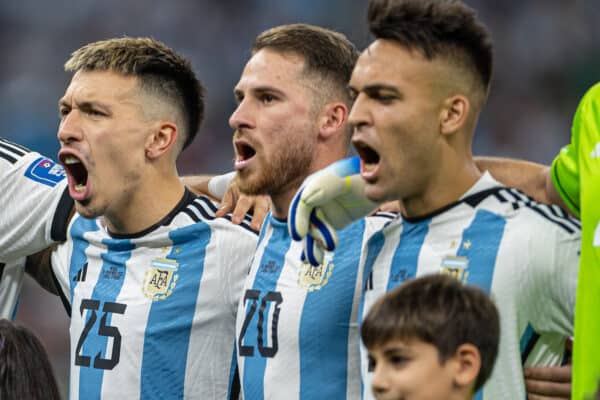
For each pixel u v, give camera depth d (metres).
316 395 10.99
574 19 50.81
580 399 9.00
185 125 13.34
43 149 48.09
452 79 9.68
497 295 9.45
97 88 12.66
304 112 11.78
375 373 8.41
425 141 9.67
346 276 11.07
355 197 10.27
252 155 11.95
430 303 8.30
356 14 51.56
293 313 11.23
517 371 9.38
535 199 10.89
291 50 11.88
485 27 9.94
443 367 8.21
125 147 12.69
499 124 49.03
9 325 10.09
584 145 9.77
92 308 12.90
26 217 13.73
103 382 12.57
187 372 12.38
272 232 12.06
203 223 12.70
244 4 52.06
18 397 9.78
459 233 9.84
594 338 9.01
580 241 9.44
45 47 50.69
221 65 50.97
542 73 50.06
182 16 51.66
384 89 9.65
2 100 48.84
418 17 9.64
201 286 12.46
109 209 12.79
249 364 11.55
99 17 51.47
